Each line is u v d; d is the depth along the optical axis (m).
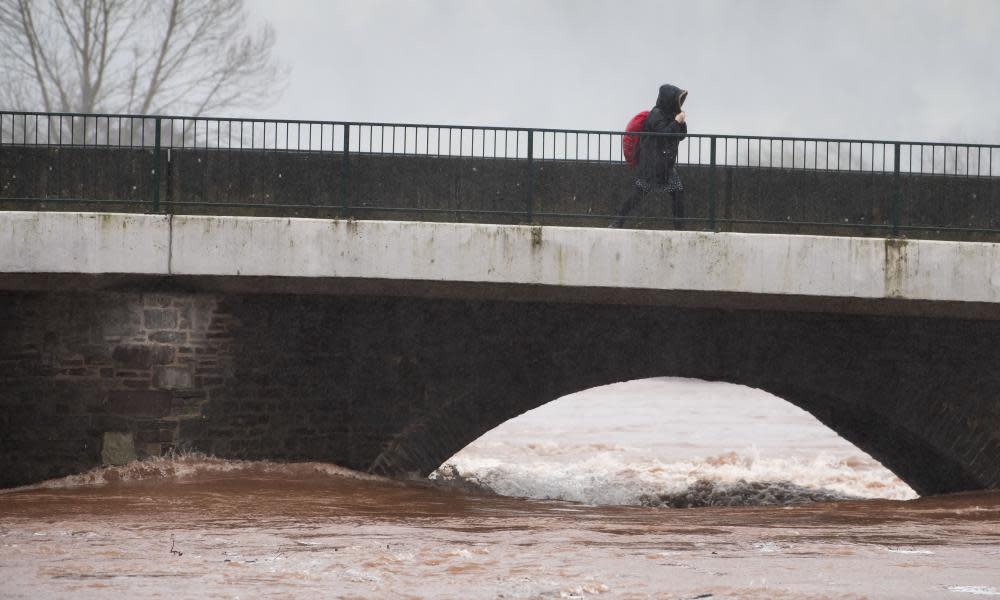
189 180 41.09
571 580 20.23
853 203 42.72
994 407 46.41
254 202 41.28
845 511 37.19
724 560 23.12
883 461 54.62
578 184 42.16
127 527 27.41
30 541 24.58
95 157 41.09
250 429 42.09
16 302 41.28
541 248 39.53
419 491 40.38
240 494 35.78
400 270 39.31
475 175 42.06
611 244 39.62
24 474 41.00
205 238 39.06
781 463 83.75
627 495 62.78
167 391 40.78
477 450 91.50
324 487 38.56
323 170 41.62
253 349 42.28
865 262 39.97
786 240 39.81
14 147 40.94
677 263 39.66
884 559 23.50
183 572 20.62
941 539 27.59
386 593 18.77
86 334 40.91
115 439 40.62
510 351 45.47
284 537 26.05
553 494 62.03
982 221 43.12
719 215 42.41
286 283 40.25
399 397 44.59
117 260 38.78
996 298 40.06
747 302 41.78
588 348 46.03
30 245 38.53
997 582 20.39
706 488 66.31
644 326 46.28
